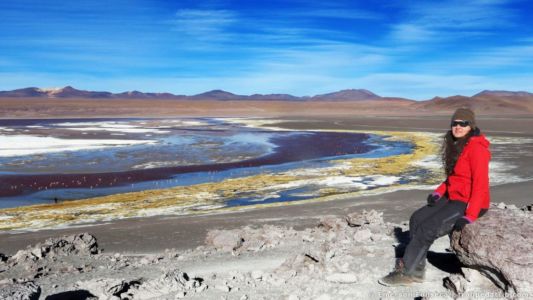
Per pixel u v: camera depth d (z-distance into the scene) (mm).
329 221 9789
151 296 5312
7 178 26984
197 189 22312
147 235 12203
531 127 68750
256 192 21188
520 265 4133
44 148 42250
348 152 39562
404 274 4906
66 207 19047
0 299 4062
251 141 50438
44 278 6875
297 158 35281
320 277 5391
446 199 4848
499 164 27781
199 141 50281
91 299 5430
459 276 4719
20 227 15531
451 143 4695
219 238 8781
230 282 5645
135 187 24500
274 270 5961
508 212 4711
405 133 61688
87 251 9172
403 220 12922
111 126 84625
